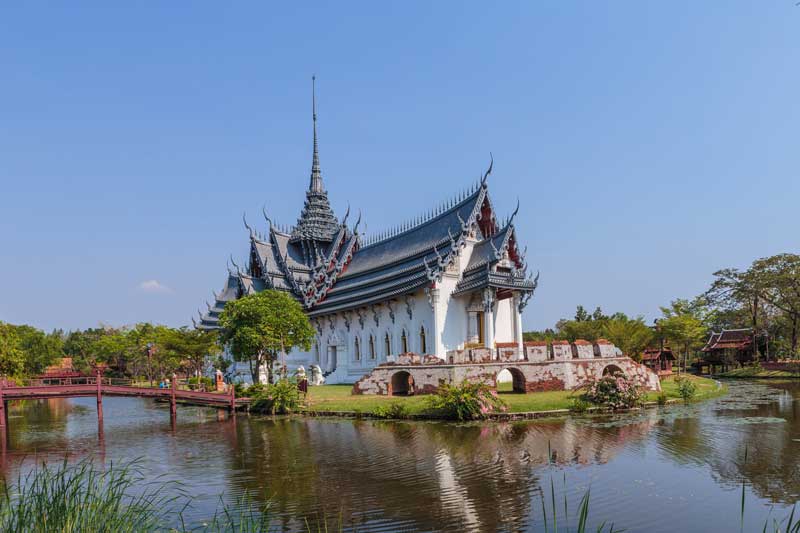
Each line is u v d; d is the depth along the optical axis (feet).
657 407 106.73
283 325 156.04
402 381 134.72
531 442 75.66
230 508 52.26
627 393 103.45
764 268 235.20
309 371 203.82
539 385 117.19
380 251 209.56
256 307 152.35
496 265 158.10
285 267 228.43
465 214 171.83
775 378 201.57
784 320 244.83
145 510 43.78
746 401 116.78
